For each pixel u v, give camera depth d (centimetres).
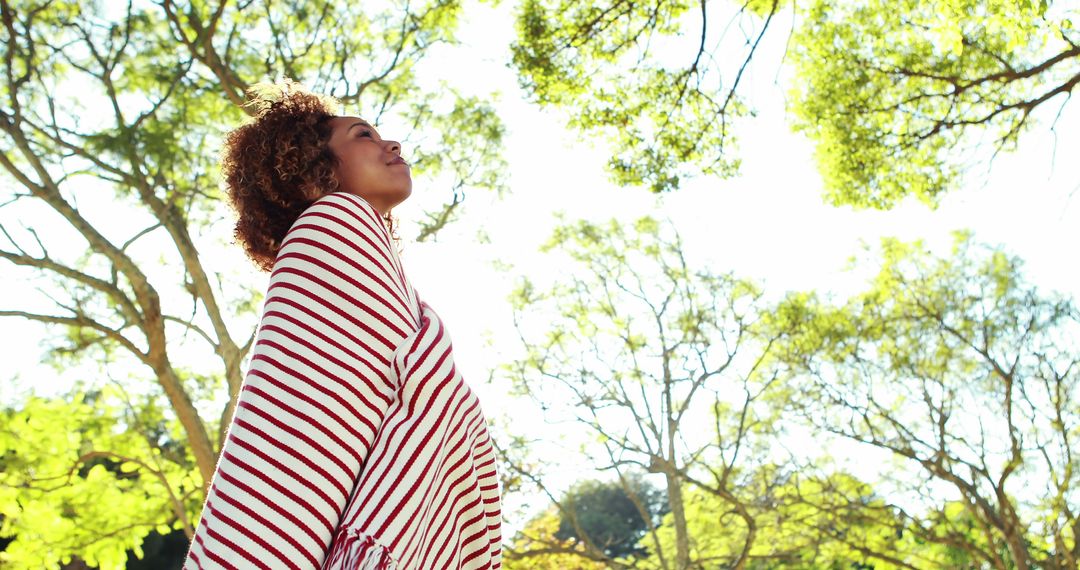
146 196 1259
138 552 1495
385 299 167
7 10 1215
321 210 171
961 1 914
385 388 163
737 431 2062
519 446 1800
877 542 2108
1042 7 862
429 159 1452
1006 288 2123
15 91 1225
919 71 1149
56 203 1225
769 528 2142
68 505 1469
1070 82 986
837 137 1200
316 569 151
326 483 153
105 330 1243
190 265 1278
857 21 1173
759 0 1051
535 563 1920
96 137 1209
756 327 2081
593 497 4103
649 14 1074
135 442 1496
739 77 1063
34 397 1428
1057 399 2089
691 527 2247
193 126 1311
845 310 2092
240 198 199
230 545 146
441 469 165
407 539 153
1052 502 2041
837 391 2069
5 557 1420
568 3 1090
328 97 206
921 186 1195
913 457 2039
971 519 2338
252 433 153
